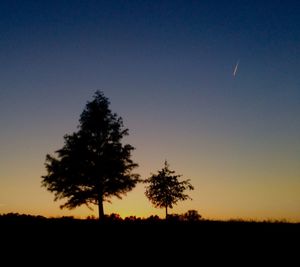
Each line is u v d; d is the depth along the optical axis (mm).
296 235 25766
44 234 26250
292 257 21125
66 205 40406
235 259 20969
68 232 27047
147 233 27156
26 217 32688
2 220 30547
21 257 20969
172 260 20969
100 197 40031
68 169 39969
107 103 43250
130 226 29766
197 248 23156
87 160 40469
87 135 41062
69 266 19734
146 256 21672
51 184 40312
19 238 24844
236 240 24734
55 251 22328
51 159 40750
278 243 23844
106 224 30500
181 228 28766
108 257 21422
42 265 19766
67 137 41281
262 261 20547
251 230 27594
